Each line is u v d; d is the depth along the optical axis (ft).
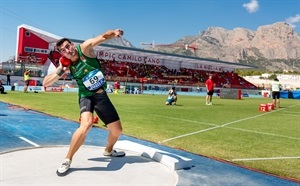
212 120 37.29
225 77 226.99
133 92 121.90
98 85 14.16
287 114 51.55
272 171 15.88
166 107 54.54
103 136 23.24
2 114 32.99
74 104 49.32
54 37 140.67
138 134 24.77
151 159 16.48
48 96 69.46
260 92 202.80
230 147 21.52
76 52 13.57
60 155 16.34
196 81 197.98
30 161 14.94
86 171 13.76
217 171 15.55
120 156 16.67
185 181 13.70
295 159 18.58
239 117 42.78
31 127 25.63
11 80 114.42
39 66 127.85
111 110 14.96
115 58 177.78
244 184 13.79
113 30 13.10
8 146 18.44
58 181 12.31
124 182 12.68
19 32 138.82
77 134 13.34
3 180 12.15
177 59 202.18
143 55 187.62
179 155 18.61
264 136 26.91
